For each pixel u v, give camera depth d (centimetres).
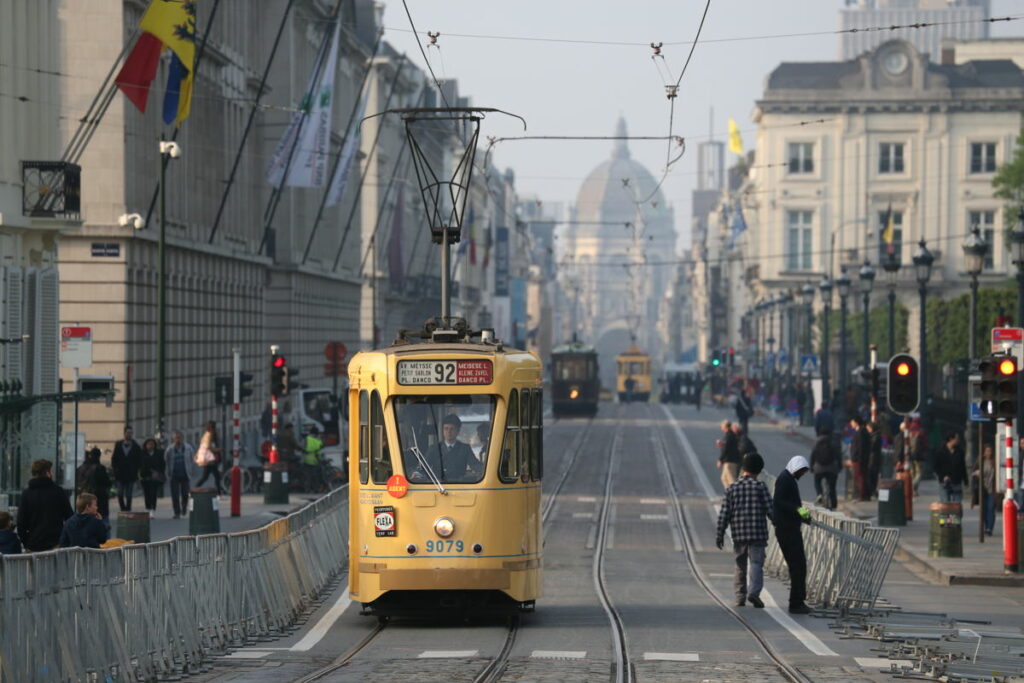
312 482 14200
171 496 12644
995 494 10625
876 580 6806
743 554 7006
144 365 14525
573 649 5459
